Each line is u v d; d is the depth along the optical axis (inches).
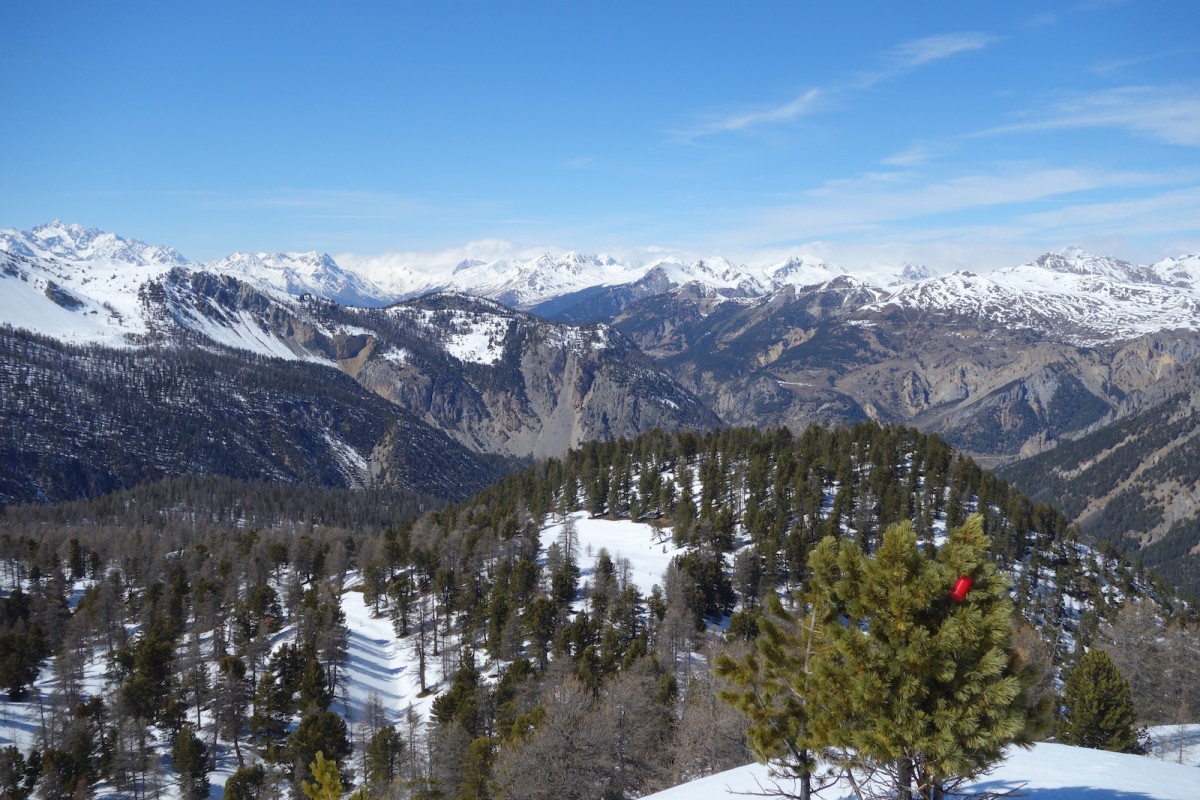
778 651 996.6
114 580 6569.9
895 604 836.0
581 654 3981.3
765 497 6510.8
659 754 2760.8
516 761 2652.6
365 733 4163.4
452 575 5423.2
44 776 3535.9
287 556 7086.6
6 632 5477.4
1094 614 4842.5
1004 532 5900.6
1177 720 2910.9
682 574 4702.3
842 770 986.1
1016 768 1309.1
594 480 7578.7
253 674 4520.2
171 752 4040.4
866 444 7500.0
